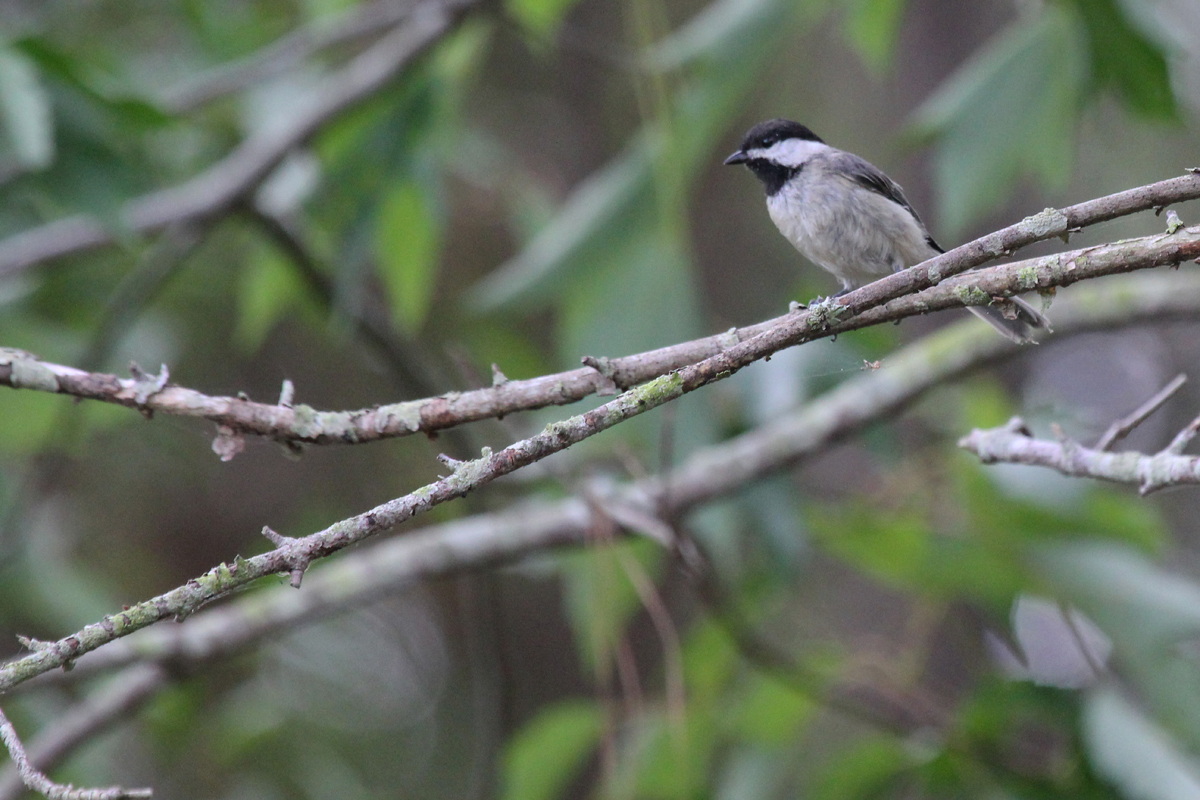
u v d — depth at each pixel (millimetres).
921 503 9273
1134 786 7223
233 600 10742
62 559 12117
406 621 15797
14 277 10484
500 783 10453
